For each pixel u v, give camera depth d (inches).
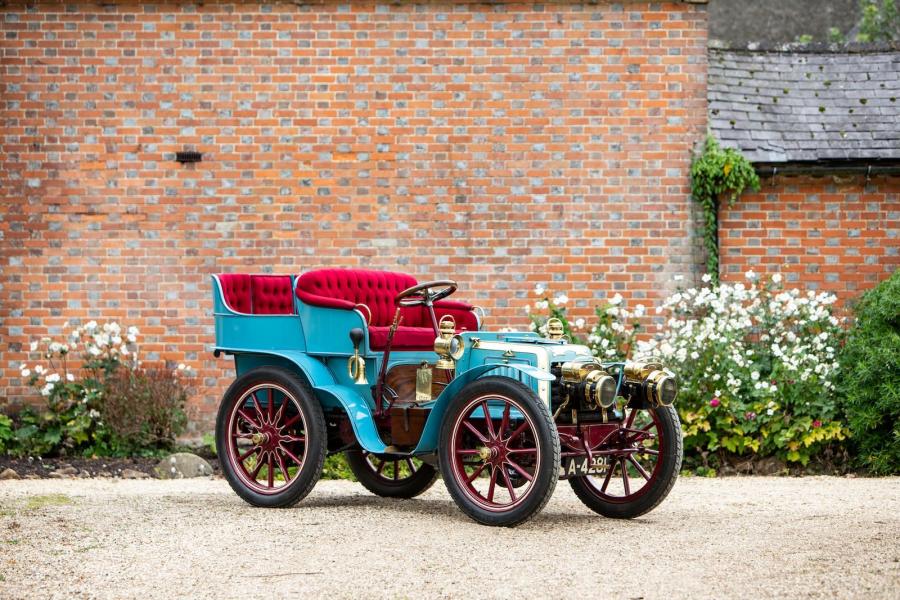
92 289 405.1
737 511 254.5
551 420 215.0
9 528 224.5
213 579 176.2
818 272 404.2
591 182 405.1
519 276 404.5
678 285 402.9
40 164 406.0
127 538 212.8
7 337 403.9
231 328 273.0
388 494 286.0
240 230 405.7
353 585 170.7
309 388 257.0
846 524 231.3
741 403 354.6
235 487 261.6
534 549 198.4
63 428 380.8
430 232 405.1
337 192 406.0
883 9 685.9
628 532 218.7
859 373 338.3
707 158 395.2
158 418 382.3
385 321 282.4
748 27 743.1
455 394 232.8
